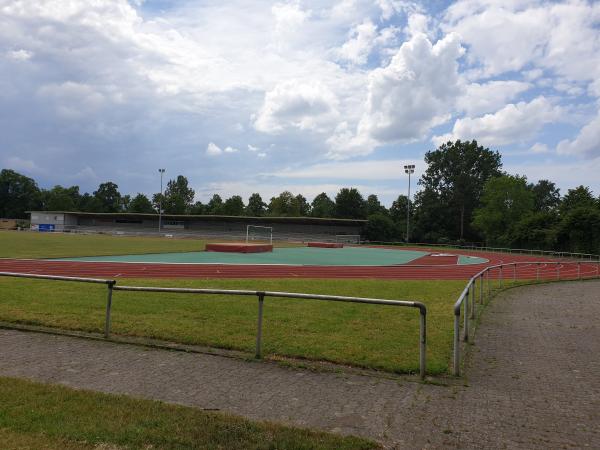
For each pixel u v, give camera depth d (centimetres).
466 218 10069
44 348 777
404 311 1174
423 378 659
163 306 1140
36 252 3284
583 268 3447
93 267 2398
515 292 1820
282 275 2305
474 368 731
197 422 471
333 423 498
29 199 14512
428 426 497
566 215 5906
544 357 804
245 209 14512
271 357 748
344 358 742
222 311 1092
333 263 3300
